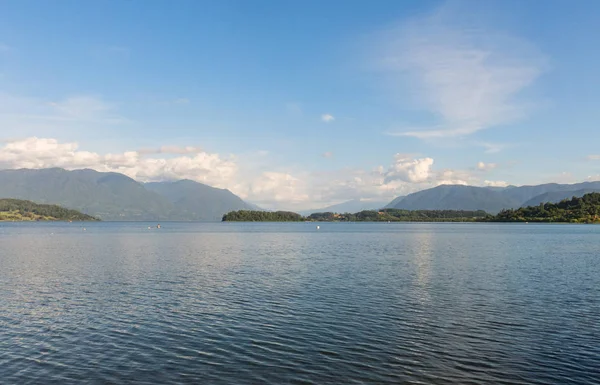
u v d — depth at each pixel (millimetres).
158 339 26812
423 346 25422
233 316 32094
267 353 24328
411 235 168125
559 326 29422
